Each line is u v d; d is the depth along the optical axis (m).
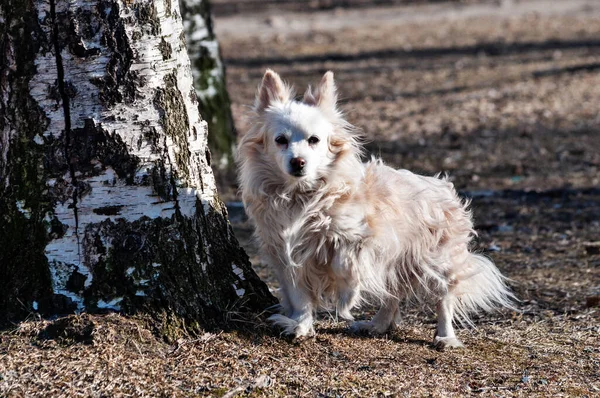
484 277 6.66
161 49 5.40
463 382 5.24
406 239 6.12
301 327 5.73
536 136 14.84
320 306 6.30
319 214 5.76
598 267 8.20
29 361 4.97
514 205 10.94
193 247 5.55
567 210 10.61
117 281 5.34
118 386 4.80
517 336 6.30
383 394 4.96
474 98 18.20
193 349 5.26
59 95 5.27
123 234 5.36
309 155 5.79
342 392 4.95
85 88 5.26
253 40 28.22
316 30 30.33
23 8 5.21
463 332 6.46
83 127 5.29
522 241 9.34
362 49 25.80
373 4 37.66
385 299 6.30
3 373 4.86
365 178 6.05
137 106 5.34
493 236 9.59
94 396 4.71
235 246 5.99
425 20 32.44
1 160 5.49
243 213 10.48
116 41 5.24
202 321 5.47
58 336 5.15
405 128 15.78
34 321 5.26
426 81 20.44
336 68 22.55
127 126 5.33
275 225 5.96
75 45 5.21
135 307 5.29
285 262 5.93
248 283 5.90
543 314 6.87
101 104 5.28
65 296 5.33
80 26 5.20
